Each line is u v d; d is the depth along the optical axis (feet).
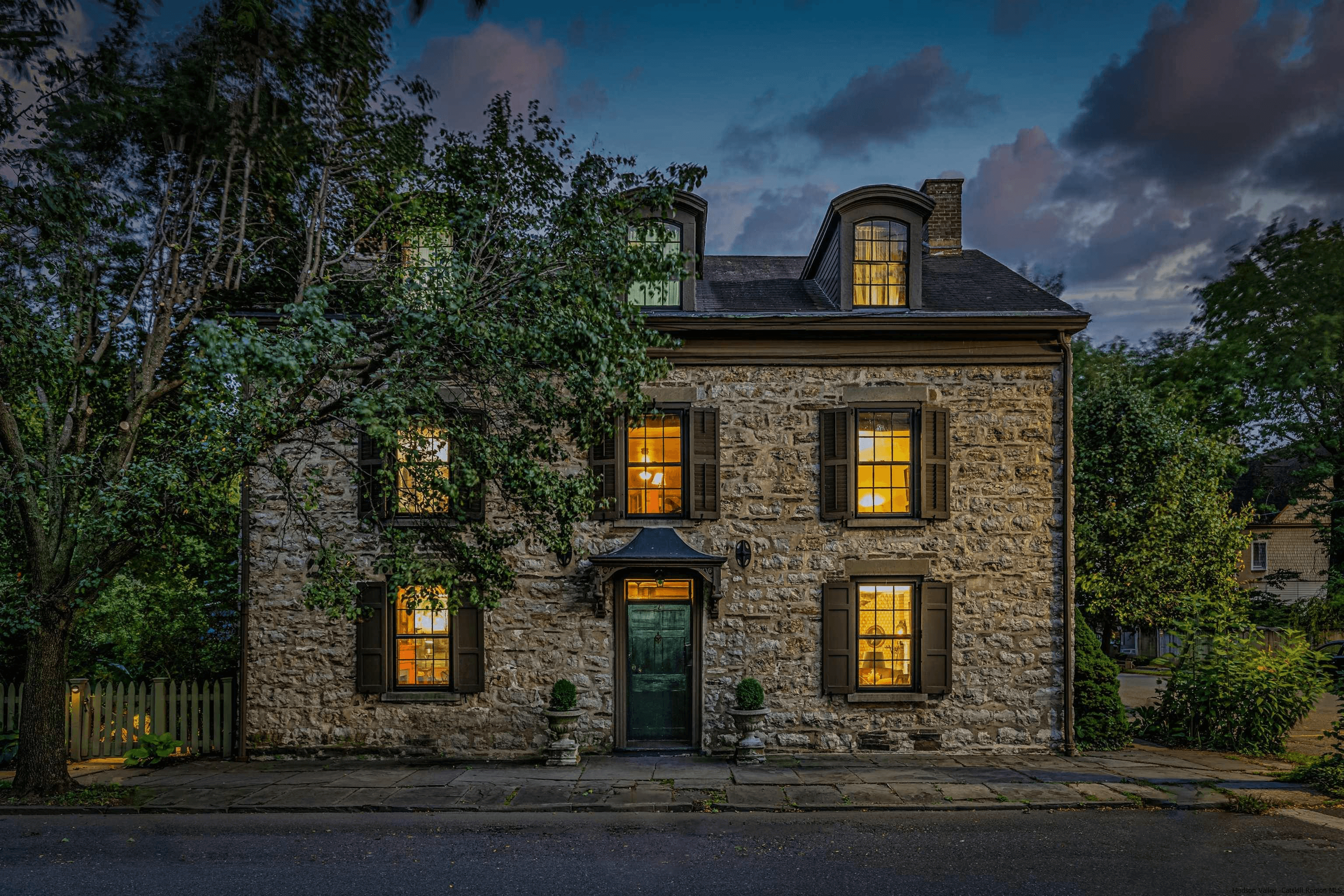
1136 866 21.80
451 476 29.17
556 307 26.35
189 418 28.35
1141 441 52.85
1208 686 35.70
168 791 28.58
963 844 23.53
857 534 35.01
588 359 26.07
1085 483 53.11
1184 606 48.65
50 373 27.12
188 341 29.73
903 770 31.58
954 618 34.83
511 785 29.35
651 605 35.19
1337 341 52.26
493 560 29.14
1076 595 54.65
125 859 22.33
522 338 25.58
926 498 34.68
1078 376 62.54
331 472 34.83
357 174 31.19
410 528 29.32
